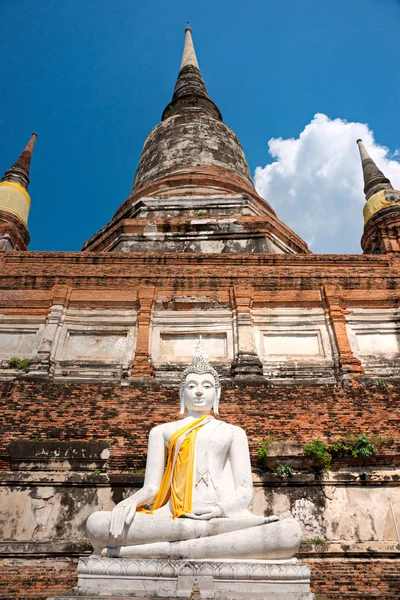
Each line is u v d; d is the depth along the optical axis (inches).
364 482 357.1
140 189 823.7
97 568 200.2
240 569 198.8
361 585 303.1
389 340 515.2
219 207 737.6
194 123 982.4
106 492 348.8
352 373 476.1
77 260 577.3
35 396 423.2
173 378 474.0
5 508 340.5
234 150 956.0
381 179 715.4
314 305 535.5
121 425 397.4
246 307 524.1
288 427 399.9
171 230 678.5
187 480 229.6
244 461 245.4
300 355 504.4
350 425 402.0
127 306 529.0
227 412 413.7
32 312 521.0
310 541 331.6
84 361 484.7
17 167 757.9
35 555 320.2
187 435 247.3
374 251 652.1
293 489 354.6
